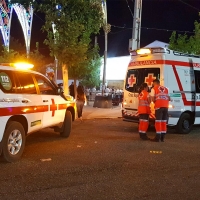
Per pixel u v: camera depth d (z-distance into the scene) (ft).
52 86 30.96
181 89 38.24
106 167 22.95
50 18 41.37
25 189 18.11
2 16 90.07
